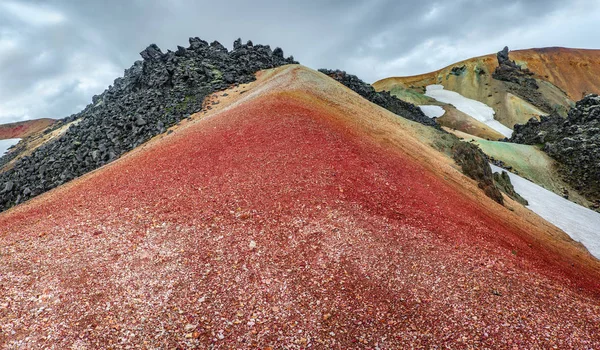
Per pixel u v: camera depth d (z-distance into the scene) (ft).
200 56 273.75
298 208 66.69
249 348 35.60
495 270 54.85
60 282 44.50
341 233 59.41
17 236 59.52
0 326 35.94
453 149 183.93
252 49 299.17
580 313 45.44
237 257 51.80
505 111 588.09
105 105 262.26
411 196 82.84
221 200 69.72
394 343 37.50
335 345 36.76
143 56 278.46
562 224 188.03
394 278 49.37
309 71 226.38
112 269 47.73
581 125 350.23
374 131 146.20
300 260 51.93
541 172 310.24
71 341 34.86
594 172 294.46
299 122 116.06
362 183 82.07
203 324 38.60
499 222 95.61
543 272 60.95
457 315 42.29
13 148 362.74
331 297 44.52
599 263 116.78
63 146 206.80
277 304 42.68
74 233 58.54
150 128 186.29
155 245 54.03
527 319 42.29
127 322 38.11
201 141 107.24
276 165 86.07
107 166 120.67
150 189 77.66
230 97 207.41
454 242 63.57
